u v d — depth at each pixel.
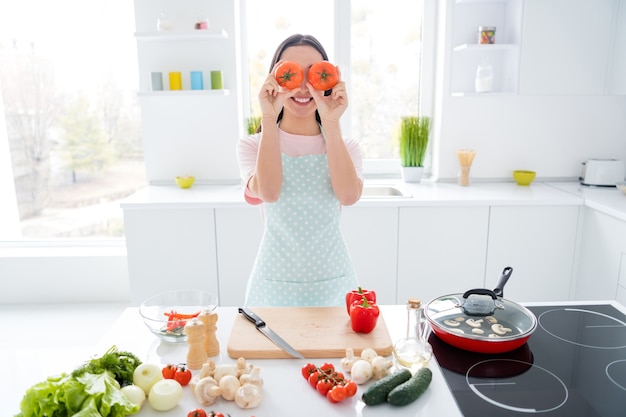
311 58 1.41
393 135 3.20
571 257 2.59
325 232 1.52
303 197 1.50
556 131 3.00
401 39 3.06
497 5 2.86
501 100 2.95
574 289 2.63
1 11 3.06
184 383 0.97
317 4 3.00
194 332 1.02
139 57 2.89
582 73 2.62
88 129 3.23
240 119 3.04
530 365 1.04
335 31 3.01
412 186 2.90
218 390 0.90
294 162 1.48
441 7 2.93
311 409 0.89
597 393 0.94
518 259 2.59
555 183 3.00
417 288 2.61
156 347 1.13
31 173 3.29
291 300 1.53
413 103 3.16
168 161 3.01
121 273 3.24
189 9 2.82
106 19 3.07
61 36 3.09
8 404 1.81
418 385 0.91
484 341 1.05
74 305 3.22
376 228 2.53
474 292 1.19
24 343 2.69
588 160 2.90
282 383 0.98
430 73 3.09
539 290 2.63
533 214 2.53
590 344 1.14
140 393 0.90
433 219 2.53
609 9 2.54
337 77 1.37
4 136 3.24
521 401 0.92
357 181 1.48
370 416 0.87
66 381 0.84
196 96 2.93
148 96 2.92
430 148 3.20
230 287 2.59
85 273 3.23
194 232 2.53
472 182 3.05
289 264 1.52
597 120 2.99
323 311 1.28
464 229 2.54
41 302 3.26
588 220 2.50
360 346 1.08
